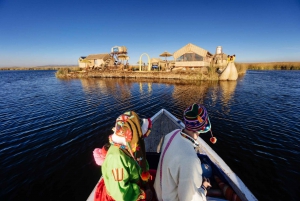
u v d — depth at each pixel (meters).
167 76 24.97
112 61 40.03
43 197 3.50
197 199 1.13
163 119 4.84
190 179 1.06
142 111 9.43
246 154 4.80
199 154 2.71
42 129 6.96
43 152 5.16
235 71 21.34
